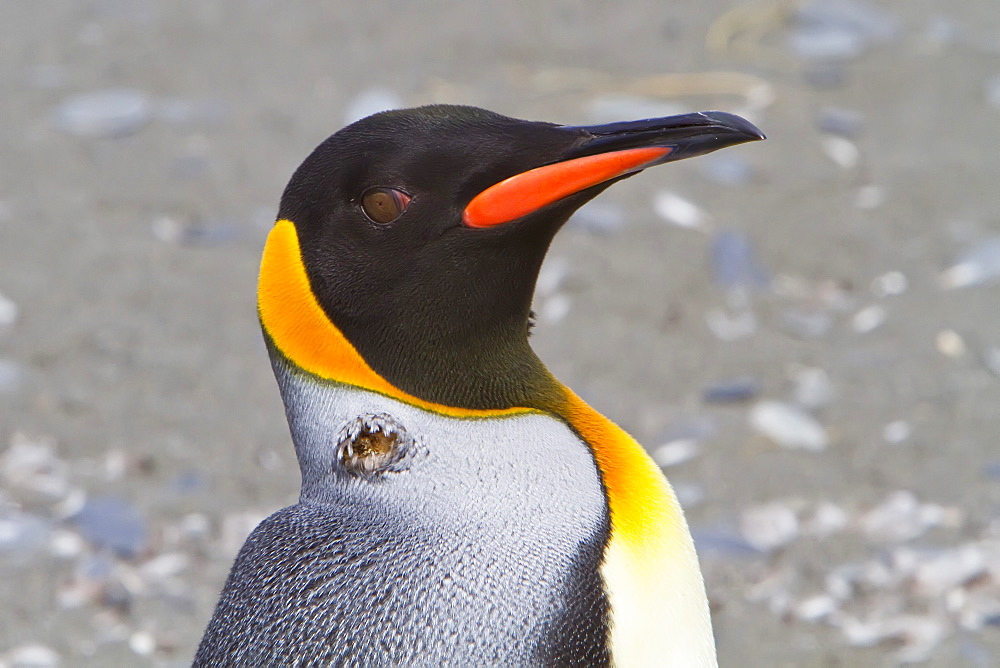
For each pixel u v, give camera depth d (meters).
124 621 12.89
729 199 21.67
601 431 7.68
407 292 7.36
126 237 20.77
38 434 15.97
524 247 7.45
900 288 19.55
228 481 15.30
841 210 21.36
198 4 29.66
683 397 17.14
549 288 19.41
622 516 7.21
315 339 7.46
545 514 7.05
